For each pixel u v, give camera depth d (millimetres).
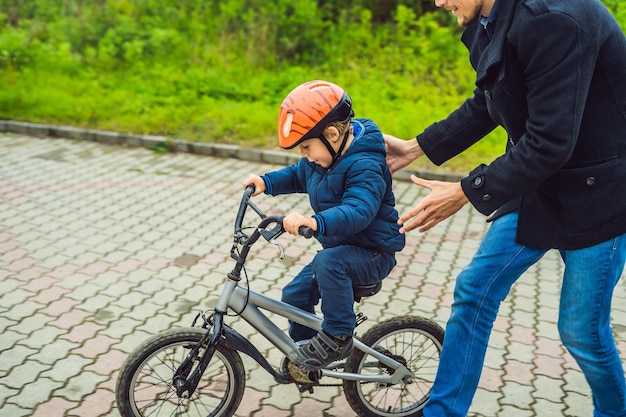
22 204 5980
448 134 3082
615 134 2438
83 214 5809
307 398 3381
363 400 3162
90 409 3203
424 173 6945
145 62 10672
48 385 3381
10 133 8227
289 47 11008
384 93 9391
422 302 4504
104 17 11555
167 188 6566
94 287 4500
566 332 2725
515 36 2320
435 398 2857
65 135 8133
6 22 11875
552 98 2277
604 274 2570
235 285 2812
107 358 3654
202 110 8836
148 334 3939
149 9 11906
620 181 2459
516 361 3818
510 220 2727
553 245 2604
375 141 2723
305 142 2656
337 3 12039
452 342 2824
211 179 6879
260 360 2918
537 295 4668
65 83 9727
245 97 9664
